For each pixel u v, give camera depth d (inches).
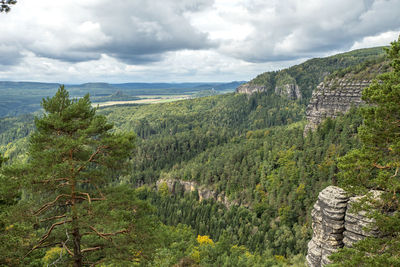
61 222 737.0
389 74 813.9
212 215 4581.7
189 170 6304.1
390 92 719.7
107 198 804.6
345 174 799.1
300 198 3772.1
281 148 5201.8
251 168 5093.5
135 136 892.0
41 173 726.5
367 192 761.0
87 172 825.5
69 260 731.4
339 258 728.3
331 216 1647.4
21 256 653.9
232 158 5748.0
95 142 797.9
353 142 3816.4
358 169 809.5
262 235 3526.1
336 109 5871.1
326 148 4168.3
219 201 5162.4
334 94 5944.9
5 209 731.4
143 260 789.9
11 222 684.1
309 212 3420.3
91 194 835.4
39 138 778.2
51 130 814.5
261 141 6304.1
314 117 6274.6
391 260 605.9
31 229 700.0
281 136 6358.3
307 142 4840.1
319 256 1711.4
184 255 2434.8
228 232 3818.9
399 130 749.9
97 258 800.9
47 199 771.4
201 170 6122.1
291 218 3700.8
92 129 800.9
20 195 767.7
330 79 6323.8
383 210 799.1
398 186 681.6
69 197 800.3
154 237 783.7
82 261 778.8
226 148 6993.1
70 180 785.6
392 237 709.3
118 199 813.9
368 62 5846.5
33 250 736.3
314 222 1817.2
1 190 677.9
